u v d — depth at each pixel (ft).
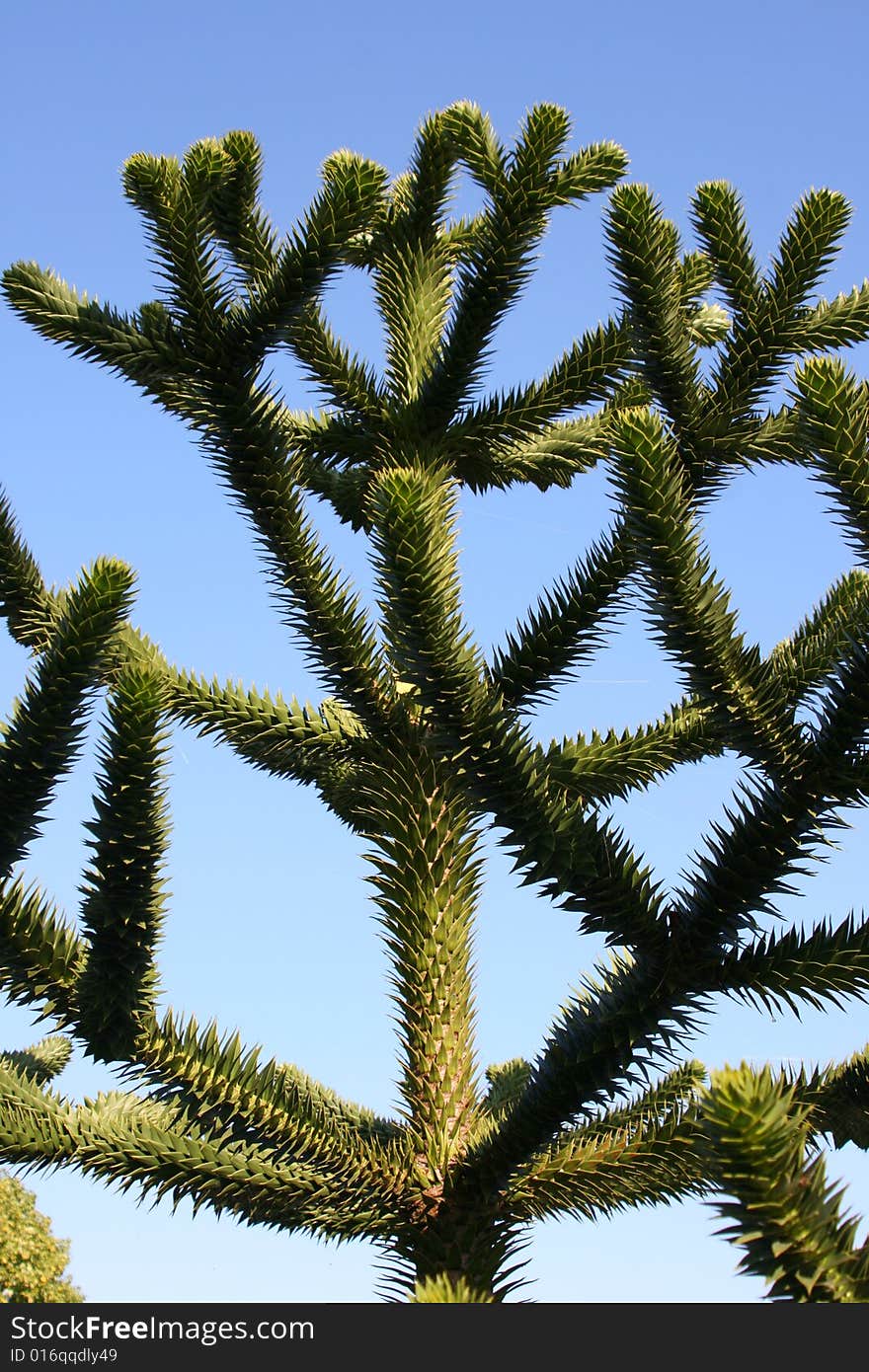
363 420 17.48
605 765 15.56
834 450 9.91
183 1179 11.83
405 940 13.88
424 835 14.26
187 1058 11.84
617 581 14.08
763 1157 6.70
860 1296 6.54
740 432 14.80
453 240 20.11
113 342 15.33
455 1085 13.15
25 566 15.90
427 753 14.61
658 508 10.63
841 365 9.95
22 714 11.24
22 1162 11.57
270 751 15.81
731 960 10.39
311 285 15.05
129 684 11.09
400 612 11.37
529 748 11.18
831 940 10.18
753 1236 6.66
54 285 15.79
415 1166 12.54
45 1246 47.44
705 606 10.57
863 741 9.96
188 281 14.89
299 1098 12.63
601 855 10.44
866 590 11.07
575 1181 12.54
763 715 10.42
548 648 14.32
